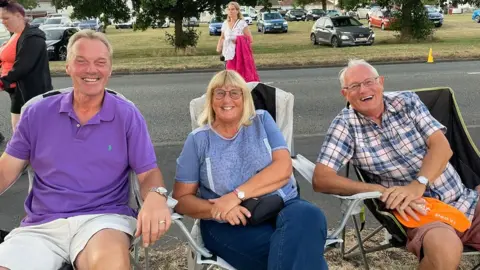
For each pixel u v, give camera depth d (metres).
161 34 32.34
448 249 2.50
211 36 29.59
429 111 3.37
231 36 8.40
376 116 3.06
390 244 2.94
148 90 10.48
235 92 2.79
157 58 16.28
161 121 7.53
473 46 16.70
